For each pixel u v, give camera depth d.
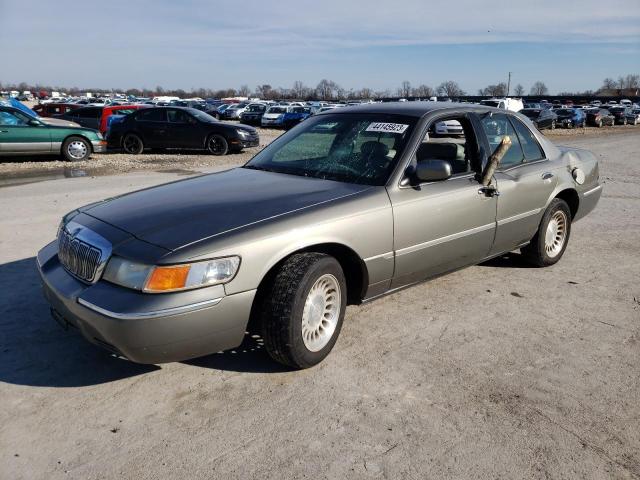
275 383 3.40
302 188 3.82
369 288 3.85
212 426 2.97
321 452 2.78
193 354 3.12
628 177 12.64
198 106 48.94
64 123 16.25
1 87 128.62
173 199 3.70
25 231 6.77
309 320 3.45
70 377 3.44
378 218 3.72
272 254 3.23
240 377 3.46
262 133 29.88
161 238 3.12
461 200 4.28
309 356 3.44
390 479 2.60
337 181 3.99
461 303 4.69
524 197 4.95
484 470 2.67
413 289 4.99
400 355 3.76
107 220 3.43
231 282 3.09
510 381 3.46
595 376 3.54
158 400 3.21
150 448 2.79
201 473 2.62
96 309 2.98
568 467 2.70
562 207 5.56
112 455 2.74
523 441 2.88
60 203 8.56
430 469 2.67
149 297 2.94
